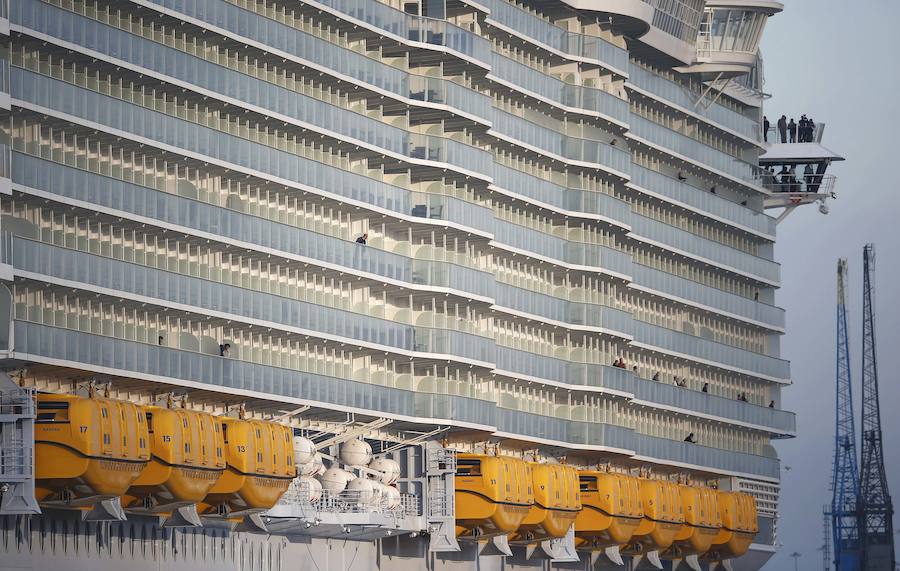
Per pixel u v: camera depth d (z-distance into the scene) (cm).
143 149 17100
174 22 17438
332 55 19312
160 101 17438
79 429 15725
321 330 19075
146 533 17500
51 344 15862
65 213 16350
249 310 18150
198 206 17562
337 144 19500
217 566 18400
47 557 16400
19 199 15862
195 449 16925
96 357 16312
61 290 16188
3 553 15888
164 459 16638
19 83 15788
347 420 19812
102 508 16462
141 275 16900
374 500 19750
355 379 19850
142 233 17175
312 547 19762
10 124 15888
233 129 18238
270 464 17850
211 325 17938
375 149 19912
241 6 18325
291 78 18975
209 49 18050
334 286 19588
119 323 16900
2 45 15975
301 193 18962
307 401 18912
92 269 16375
